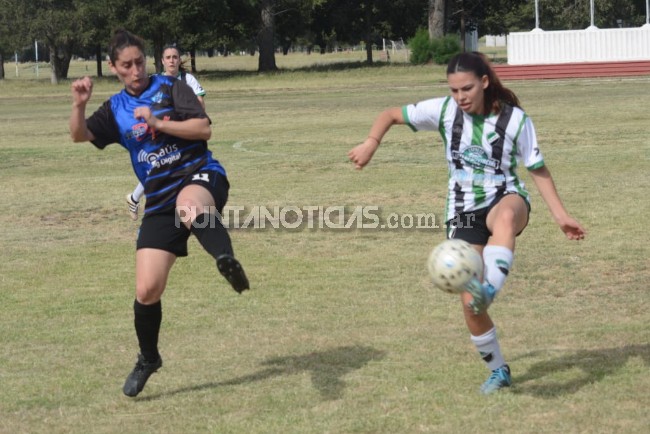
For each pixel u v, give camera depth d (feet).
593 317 50.93
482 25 606.14
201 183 38.81
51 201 98.73
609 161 114.21
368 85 315.37
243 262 67.72
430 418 36.27
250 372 43.19
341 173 112.47
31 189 108.06
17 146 158.10
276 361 44.75
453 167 39.14
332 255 69.51
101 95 317.01
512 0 532.32
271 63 451.12
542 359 43.57
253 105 241.96
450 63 37.65
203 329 50.70
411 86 297.12
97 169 125.90
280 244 73.82
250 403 38.93
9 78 560.20
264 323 51.62
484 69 37.22
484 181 38.60
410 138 150.00
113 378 43.04
